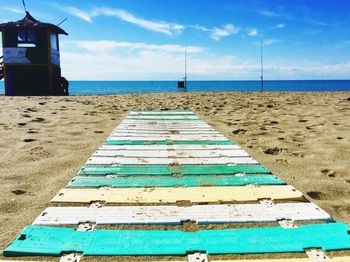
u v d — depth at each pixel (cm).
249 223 222
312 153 424
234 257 183
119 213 233
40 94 1770
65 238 198
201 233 206
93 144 477
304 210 240
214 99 1369
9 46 1731
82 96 1605
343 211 253
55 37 1911
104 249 188
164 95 1698
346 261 179
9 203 260
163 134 536
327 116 788
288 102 1181
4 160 384
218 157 386
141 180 303
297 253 187
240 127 638
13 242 193
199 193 271
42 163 373
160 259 182
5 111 866
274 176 317
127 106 1078
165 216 229
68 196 263
